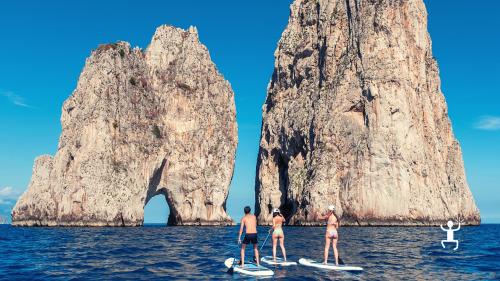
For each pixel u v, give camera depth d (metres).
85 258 31.72
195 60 129.12
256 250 25.34
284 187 122.50
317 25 121.06
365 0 109.56
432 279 22.22
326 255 25.86
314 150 108.06
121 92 110.81
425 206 96.06
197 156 119.75
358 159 99.31
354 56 108.00
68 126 106.56
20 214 100.94
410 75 104.94
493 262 29.12
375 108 100.38
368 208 95.56
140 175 107.44
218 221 117.69
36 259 31.16
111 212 99.06
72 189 98.56
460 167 112.50
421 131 103.31
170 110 121.31
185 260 30.52
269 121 127.88
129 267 26.62
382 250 37.28
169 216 123.94
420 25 109.19
